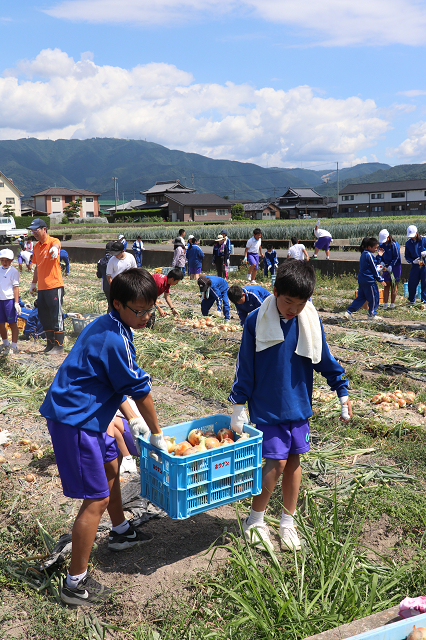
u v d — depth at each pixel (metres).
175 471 2.73
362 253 10.20
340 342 8.41
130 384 2.61
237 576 2.76
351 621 2.32
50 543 3.15
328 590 2.57
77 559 2.68
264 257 17.06
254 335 3.03
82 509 2.64
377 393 5.89
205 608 2.63
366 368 7.01
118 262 8.96
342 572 2.69
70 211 102.25
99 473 2.61
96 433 2.61
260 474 3.08
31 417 5.41
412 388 6.11
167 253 22.42
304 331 2.98
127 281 2.52
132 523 3.40
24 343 8.91
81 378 2.57
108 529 3.40
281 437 3.07
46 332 8.07
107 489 2.67
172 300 13.11
